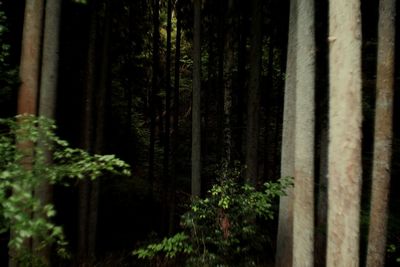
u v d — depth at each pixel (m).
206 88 12.46
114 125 11.75
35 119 2.77
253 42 7.52
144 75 11.60
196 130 7.42
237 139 9.81
